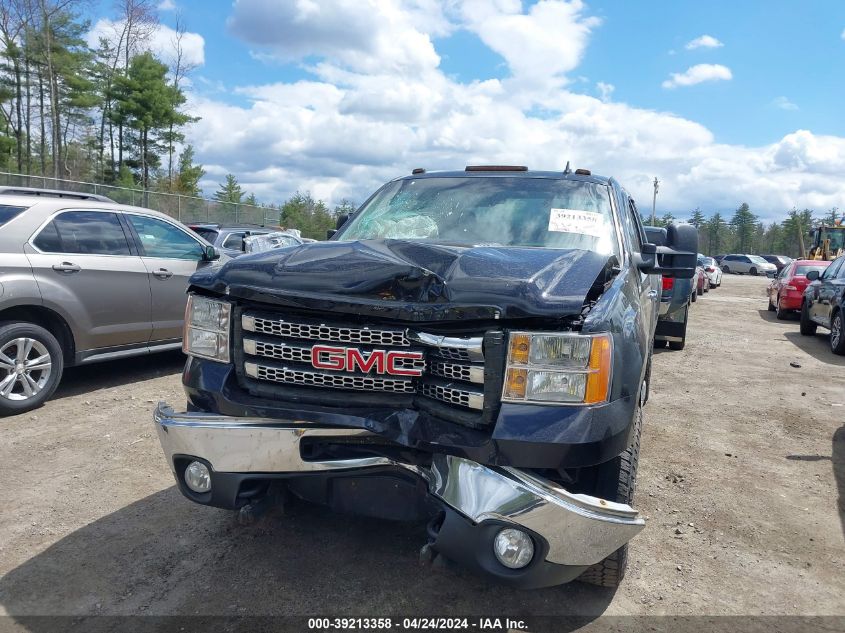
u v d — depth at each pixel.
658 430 5.69
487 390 2.47
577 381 2.46
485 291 2.50
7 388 5.41
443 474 2.48
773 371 8.60
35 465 4.44
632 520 2.47
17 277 5.46
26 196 5.83
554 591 3.07
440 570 3.18
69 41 42.59
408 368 2.59
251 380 2.84
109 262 6.15
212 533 3.53
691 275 3.89
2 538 3.44
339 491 2.77
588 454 2.43
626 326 2.75
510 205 4.01
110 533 3.52
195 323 2.99
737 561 3.43
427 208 4.12
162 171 48.91
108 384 6.59
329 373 2.68
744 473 4.69
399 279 2.61
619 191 4.21
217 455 2.75
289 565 3.21
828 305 10.85
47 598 2.91
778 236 119.69
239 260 3.00
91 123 46.53
